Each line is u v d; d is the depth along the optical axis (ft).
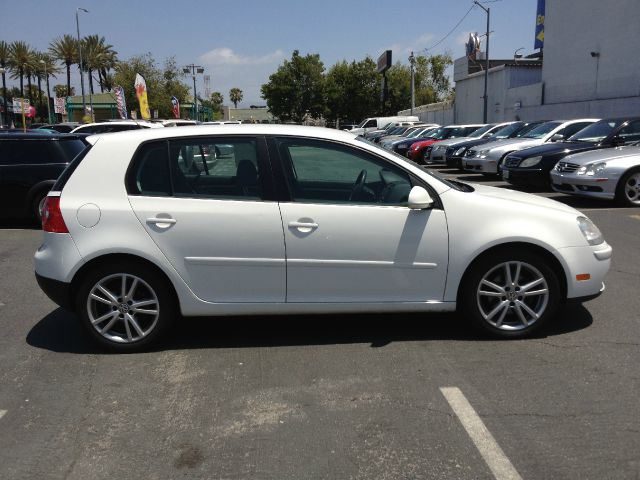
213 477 9.53
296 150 14.43
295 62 214.69
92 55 188.03
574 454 9.94
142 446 10.46
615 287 19.29
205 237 13.96
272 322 16.53
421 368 13.39
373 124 134.10
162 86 185.78
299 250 14.05
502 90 113.91
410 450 10.18
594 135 40.65
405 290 14.44
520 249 14.44
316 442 10.49
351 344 14.88
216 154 14.28
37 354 14.61
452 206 14.29
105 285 14.29
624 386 12.31
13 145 31.50
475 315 14.70
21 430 11.06
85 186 14.16
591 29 83.66
